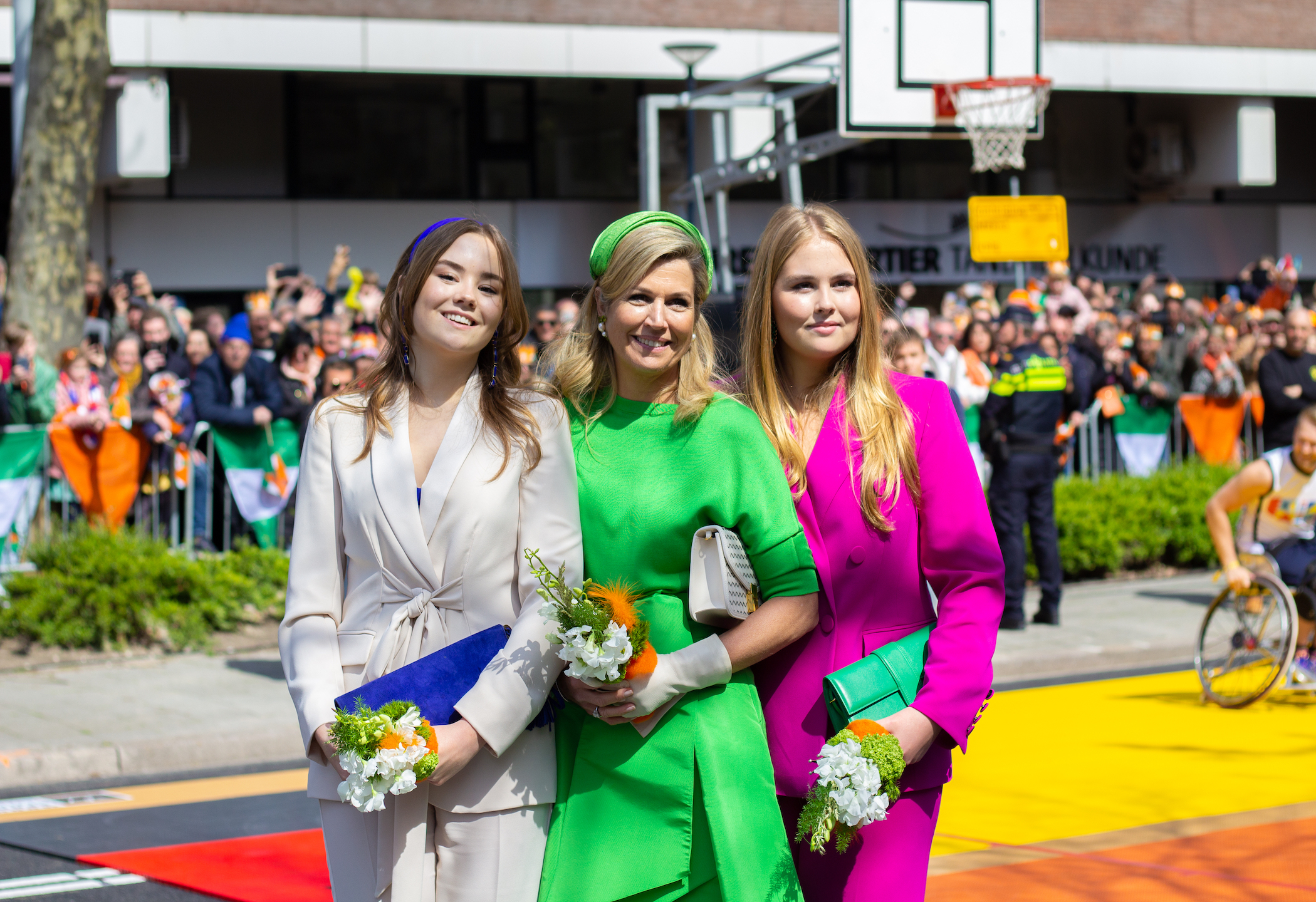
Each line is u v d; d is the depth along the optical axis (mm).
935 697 2748
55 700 7809
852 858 2824
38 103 10953
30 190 10992
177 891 4969
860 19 13891
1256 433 13781
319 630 2840
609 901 2814
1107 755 6613
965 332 11273
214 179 18500
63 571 9344
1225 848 5195
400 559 2807
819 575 2895
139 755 6906
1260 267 18938
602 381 2996
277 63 16719
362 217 19125
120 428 10039
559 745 2934
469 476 2818
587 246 20141
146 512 10203
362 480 2844
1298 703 7695
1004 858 5102
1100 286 16844
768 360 2998
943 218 21391
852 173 21094
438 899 2791
